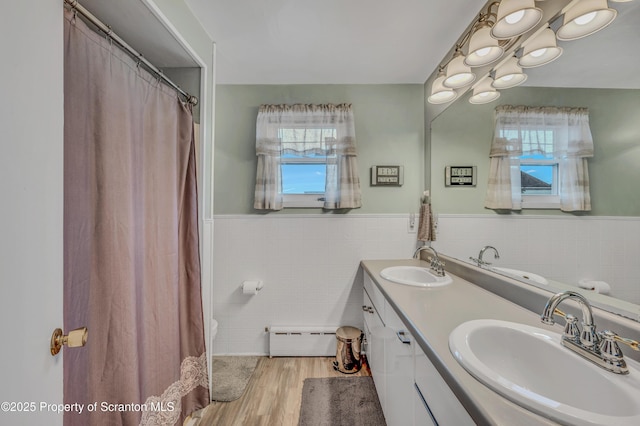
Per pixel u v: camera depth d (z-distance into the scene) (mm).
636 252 754
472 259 1562
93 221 934
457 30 1567
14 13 464
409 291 1350
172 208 1296
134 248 1064
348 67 1991
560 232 999
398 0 1331
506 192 1282
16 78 468
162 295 1229
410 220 2234
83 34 878
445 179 1879
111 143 958
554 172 1027
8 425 442
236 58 1870
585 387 679
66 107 851
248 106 2244
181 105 1398
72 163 873
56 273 566
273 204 2146
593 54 865
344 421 1507
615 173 796
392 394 1264
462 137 1668
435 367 768
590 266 880
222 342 2227
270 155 2158
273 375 1944
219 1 1345
